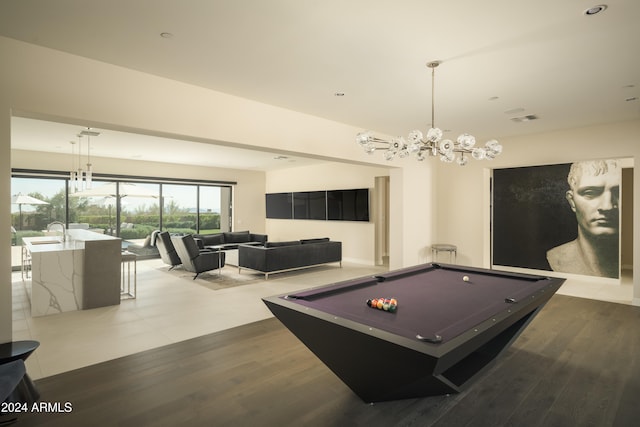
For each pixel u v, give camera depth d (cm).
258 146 417
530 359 310
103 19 235
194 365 298
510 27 248
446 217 715
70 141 624
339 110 453
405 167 644
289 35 259
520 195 645
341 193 884
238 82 353
